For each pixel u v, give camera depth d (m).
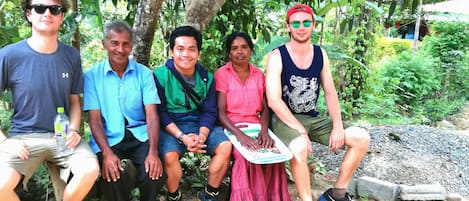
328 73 2.98
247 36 2.85
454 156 4.53
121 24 2.51
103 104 2.55
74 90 2.46
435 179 4.06
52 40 2.29
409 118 7.89
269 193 2.74
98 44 5.33
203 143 2.64
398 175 4.04
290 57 2.85
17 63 2.25
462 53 9.79
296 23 2.80
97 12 2.96
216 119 2.83
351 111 7.14
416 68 8.91
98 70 2.57
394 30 13.29
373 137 4.79
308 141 2.75
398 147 4.58
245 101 2.85
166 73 2.71
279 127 2.86
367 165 4.13
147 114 2.59
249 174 2.68
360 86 7.29
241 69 2.88
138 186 2.56
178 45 2.65
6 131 2.75
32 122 2.33
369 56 7.20
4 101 3.00
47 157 2.37
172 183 2.66
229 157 2.69
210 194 2.77
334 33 6.35
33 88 2.27
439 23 10.85
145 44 3.24
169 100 2.74
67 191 2.29
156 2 3.07
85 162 2.30
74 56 2.42
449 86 9.61
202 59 4.01
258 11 4.36
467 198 3.84
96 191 2.75
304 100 2.93
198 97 2.77
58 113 2.34
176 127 2.66
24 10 2.28
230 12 3.83
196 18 3.13
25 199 2.81
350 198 3.02
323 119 2.99
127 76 2.59
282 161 2.58
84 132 3.15
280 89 2.85
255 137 2.77
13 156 2.22
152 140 2.52
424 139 4.86
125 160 2.56
